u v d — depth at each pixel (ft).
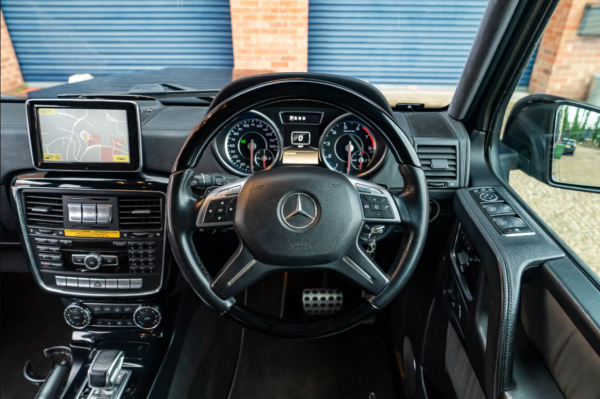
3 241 5.10
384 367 5.68
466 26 12.88
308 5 13.25
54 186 4.07
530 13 3.62
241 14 13.70
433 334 4.66
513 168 4.86
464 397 3.85
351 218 2.73
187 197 2.85
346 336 6.16
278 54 14.29
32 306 6.74
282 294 6.68
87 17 14.64
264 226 2.68
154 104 4.99
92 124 3.88
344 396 5.27
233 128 4.27
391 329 5.79
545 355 3.27
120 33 14.69
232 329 5.97
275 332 2.96
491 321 3.21
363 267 2.82
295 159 4.43
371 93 3.34
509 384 3.12
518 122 4.64
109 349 4.14
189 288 4.95
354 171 4.49
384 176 4.45
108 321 4.59
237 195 2.81
